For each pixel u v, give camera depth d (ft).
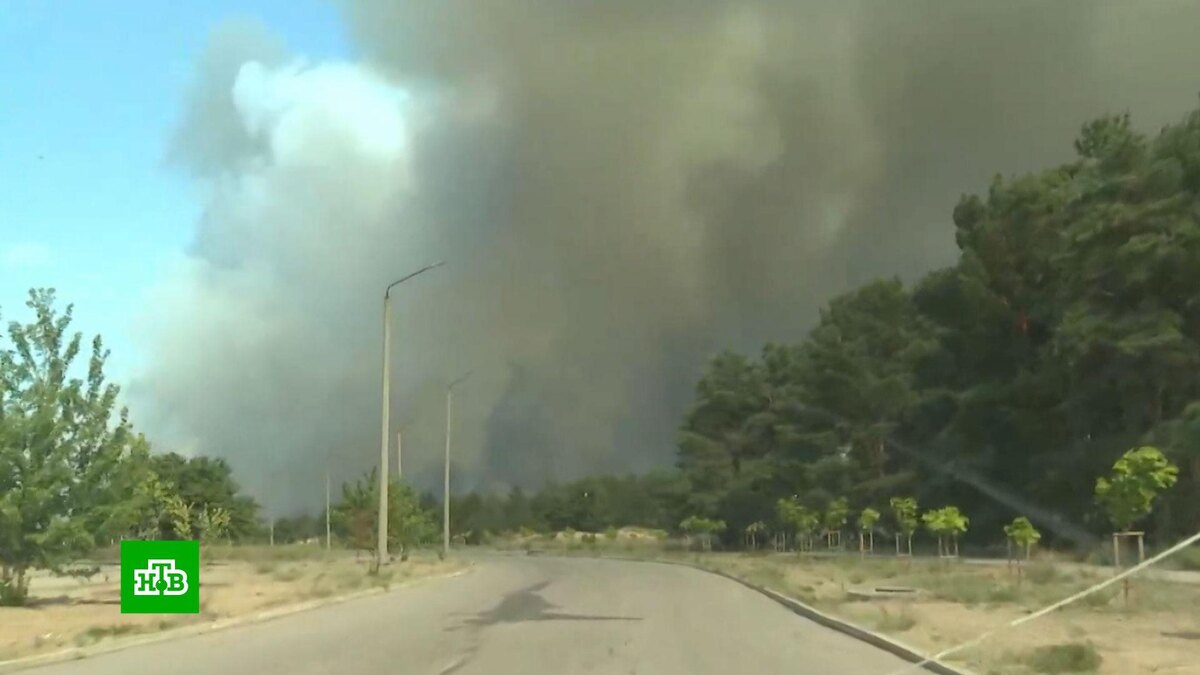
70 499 94.32
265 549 270.46
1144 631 64.90
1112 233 163.73
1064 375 187.62
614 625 78.79
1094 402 177.37
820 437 254.47
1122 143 168.35
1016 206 200.75
